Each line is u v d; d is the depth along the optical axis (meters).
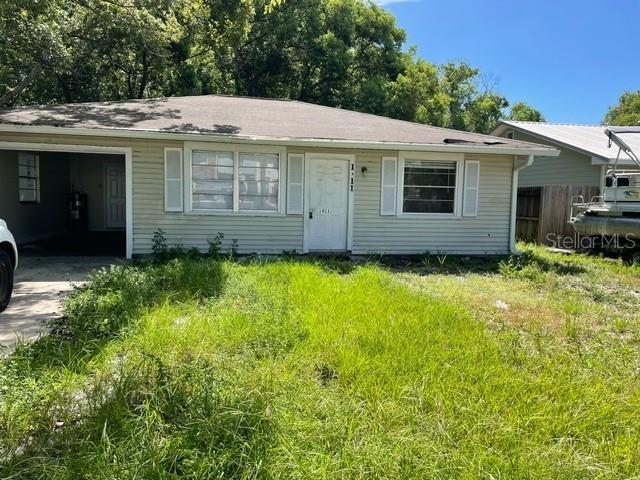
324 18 25.50
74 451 2.46
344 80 26.97
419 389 3.23
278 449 2.49
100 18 13.42
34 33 13.14
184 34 15.89
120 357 3.68
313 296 5.70
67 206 14.53
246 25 12.02
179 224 9.52
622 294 7.21
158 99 12.30
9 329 4.78
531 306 6.22
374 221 10.48
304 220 10.14
